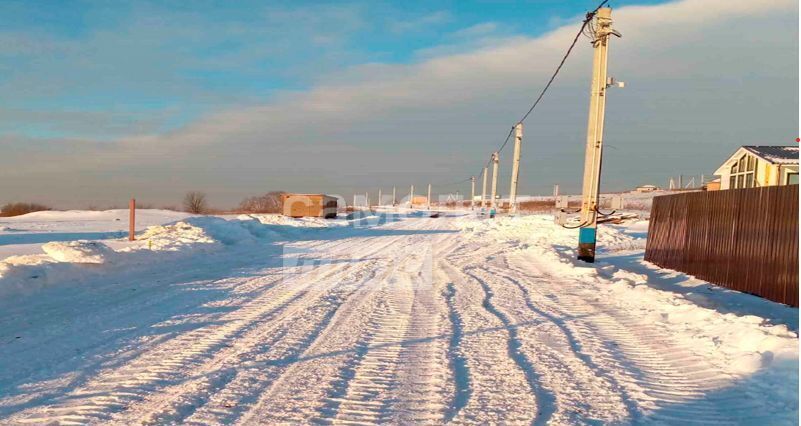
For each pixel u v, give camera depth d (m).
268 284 12.77
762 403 5.19
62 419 4.64
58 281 11.45
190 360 6.45
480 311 9.81
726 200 12.93
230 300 10.52
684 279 14.33
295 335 7.82
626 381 5.92
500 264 17.69
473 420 4.81
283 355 6.77
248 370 6.13
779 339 6.69
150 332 7.75
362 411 5.00
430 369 6.30
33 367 6.03
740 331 7.32
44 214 45.31
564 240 26.97
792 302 10.23
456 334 8.03
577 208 17.50
